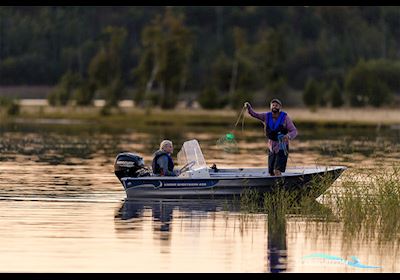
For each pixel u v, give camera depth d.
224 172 61.41
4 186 63.47
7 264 39.38
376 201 50.06
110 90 188.50
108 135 123.50
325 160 84.00
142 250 42.22
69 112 185.25
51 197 58.19
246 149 99.25
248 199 55.25
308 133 131.25
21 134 122.94
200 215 51.78
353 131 137.75
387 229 46.19
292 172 58.50
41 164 79.88
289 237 45.41
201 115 179.00
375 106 194.62
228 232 46.66
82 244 43.28
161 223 49.06
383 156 88.38
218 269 39.09
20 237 44.72
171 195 57.69
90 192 60.72
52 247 42.56
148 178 57.59
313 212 52.25
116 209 53.66
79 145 103.38
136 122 163.25
